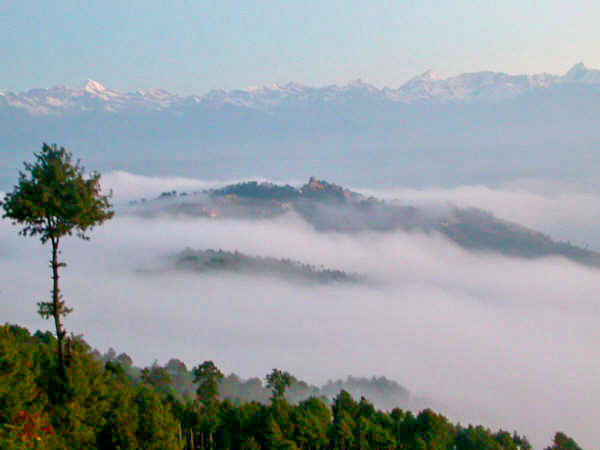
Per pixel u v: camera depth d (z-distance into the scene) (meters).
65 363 45.97
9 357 41.62
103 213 42.09
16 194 39.38
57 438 37.97
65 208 39.62
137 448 46.88
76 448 40.78
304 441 72.81
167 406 57.16
